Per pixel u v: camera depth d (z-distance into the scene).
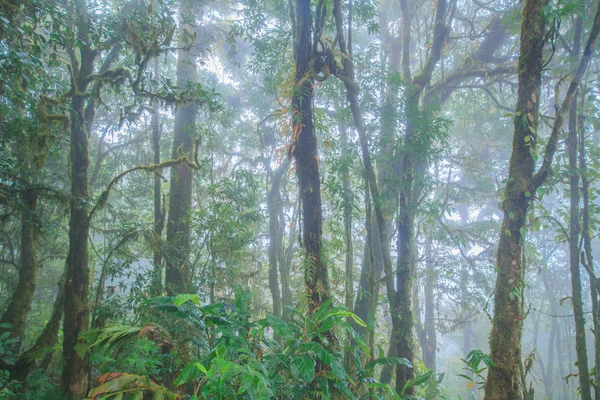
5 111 5.27
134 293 7.44
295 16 5.69
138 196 12.29
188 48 6.52
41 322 10.85
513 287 3.97
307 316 4.48
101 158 10.99
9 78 4.79
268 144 11.94
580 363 4.71
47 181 7.07
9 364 6.19
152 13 6.51
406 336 5.77
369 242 5.32
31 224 6.38
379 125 6.39
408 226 6.23
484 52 9.73
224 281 8.55
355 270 12.77
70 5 6.22
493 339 3.98
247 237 8.88
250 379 2.47
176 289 8.09
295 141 4.92
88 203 6.34
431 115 6.86
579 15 3.80
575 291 4.83
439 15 7.64
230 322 3.17
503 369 3.84
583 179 5.08
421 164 6.59
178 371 3.63
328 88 6.73
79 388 5.77
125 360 3.46
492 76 9.93
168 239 9.05
